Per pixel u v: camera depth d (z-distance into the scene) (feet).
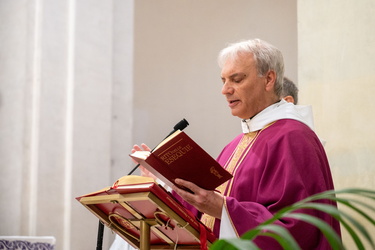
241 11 35.22
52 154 28.50
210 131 34.78
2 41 29.99
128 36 30.91
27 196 28.25
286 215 5.78
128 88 30.68
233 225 13.97
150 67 35.17
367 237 5.17
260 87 17.17
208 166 13.46
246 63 17.08
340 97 23.24
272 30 34.76
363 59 22.89
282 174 15.37
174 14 35.76
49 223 28.02
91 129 29.22
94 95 29.50
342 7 23.61
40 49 28.78
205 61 35.24
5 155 29.04
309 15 24.43
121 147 30.27
